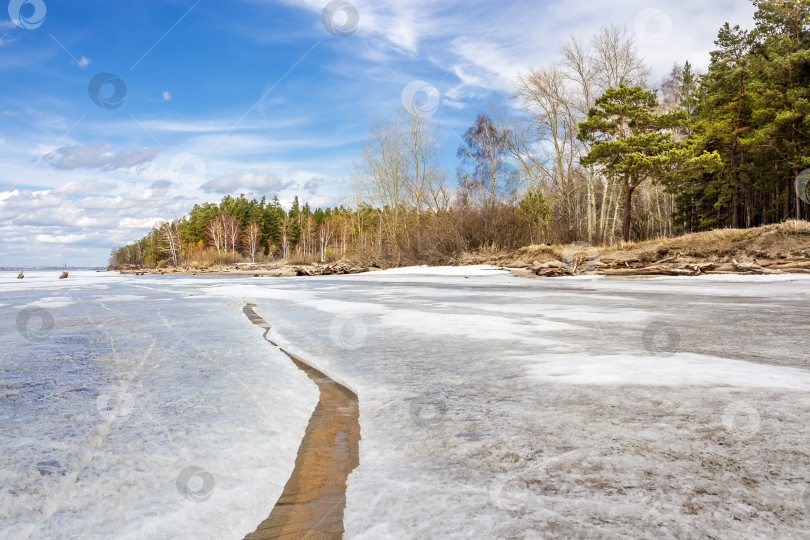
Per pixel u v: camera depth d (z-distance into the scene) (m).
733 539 1.06
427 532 1.12
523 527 1.13
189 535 1.13
